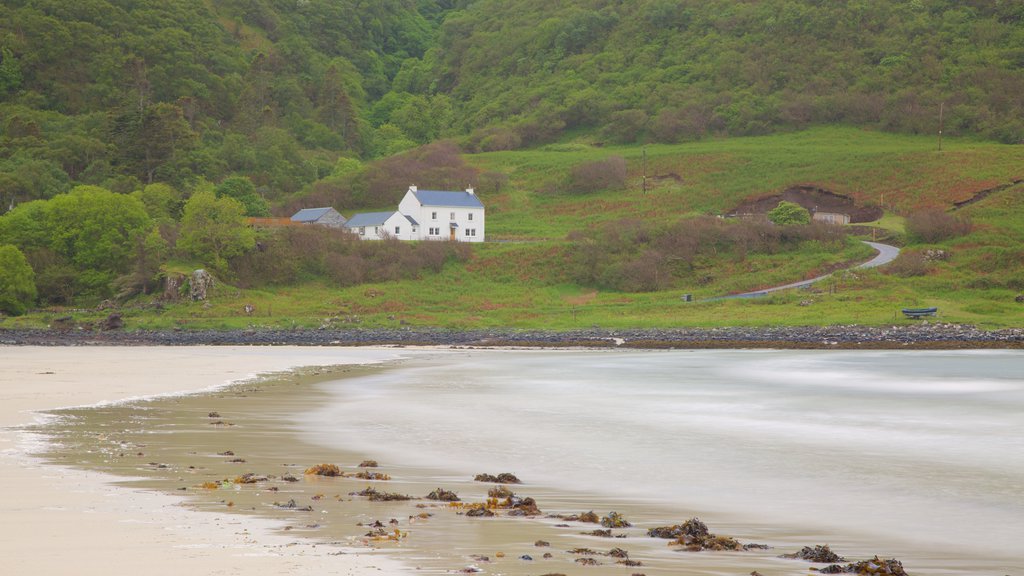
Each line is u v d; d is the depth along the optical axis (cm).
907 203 15125
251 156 19225
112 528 1634
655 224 13688
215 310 10819
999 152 16938
